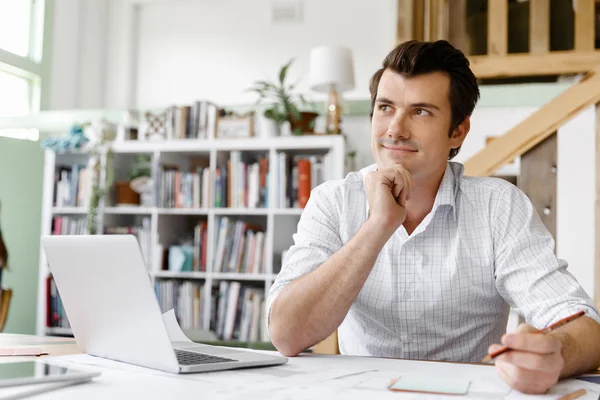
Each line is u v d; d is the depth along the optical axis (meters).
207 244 3.61
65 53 4.78
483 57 2.64
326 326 1.01
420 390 0.71
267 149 3.53
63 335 3.79
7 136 4.18
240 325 3.49
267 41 4.89
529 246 1.16
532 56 2.60
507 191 1.25
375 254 1.02
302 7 4.82
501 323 1.29
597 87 1.78
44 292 3.79
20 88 4.50
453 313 1.24
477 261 1.21
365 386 0.73
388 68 1.21
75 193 3.88
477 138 3.32
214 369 0.82
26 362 0.83
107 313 0.87
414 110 1.18
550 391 0.73
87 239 0.85
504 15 2.62
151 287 0.78
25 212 4.34
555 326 0.74
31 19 4.56
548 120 1.80
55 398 0.65
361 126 3.77
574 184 2.80
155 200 3.68
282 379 0.77
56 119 4.29
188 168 3.98
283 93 3.60
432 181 1.24
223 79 4.96
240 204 3.55
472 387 0.74
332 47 3.46
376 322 1.27
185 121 3.71
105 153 3.77
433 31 2.70
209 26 5.03
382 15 4.64
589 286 2.76
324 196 1.33
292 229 3.67
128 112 4.07
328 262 1.04
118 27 5.14
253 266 3.52
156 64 5.11
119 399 0.65
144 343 0.83
